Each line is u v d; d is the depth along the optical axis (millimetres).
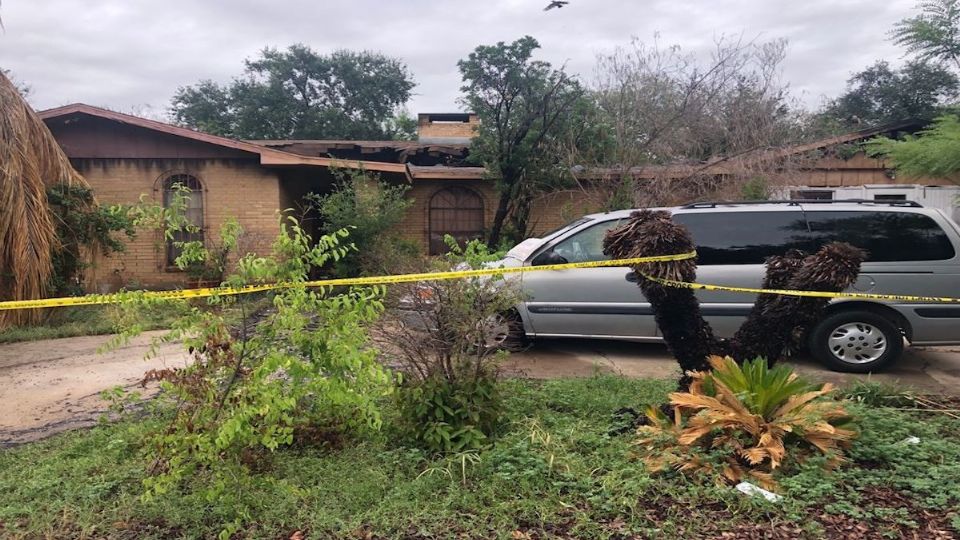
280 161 13398
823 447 4098
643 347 8383
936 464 4184
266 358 3434
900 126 15664
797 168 13320
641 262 4621
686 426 4406
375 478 4066
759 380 4379
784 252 7199
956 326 6977
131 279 13734
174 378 3510
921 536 3361
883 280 6965
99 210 10891
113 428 5113
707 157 13711
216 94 34375
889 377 6930
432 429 4465
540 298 7570
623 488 3828
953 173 10227
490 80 14086
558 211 15781
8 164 9391
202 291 3465
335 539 3449
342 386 3521
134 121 13258
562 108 14109
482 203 16766
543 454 4262
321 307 3557
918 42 10781
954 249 7020
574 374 7016
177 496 3824
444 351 4672
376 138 34344
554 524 3527
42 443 4988
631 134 13430
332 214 12883
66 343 8969
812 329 7105
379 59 35281
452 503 3748
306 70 33781
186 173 13766
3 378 7062
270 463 3971
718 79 13750
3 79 9633
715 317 7223
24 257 9508
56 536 3506
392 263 6223
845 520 3510
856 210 7238
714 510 3635
